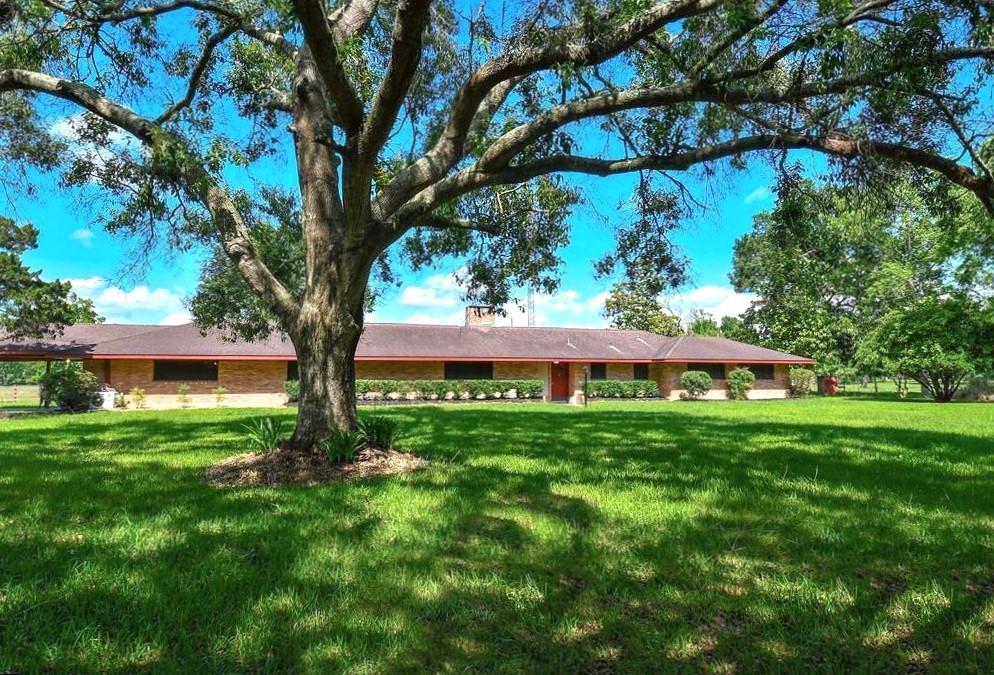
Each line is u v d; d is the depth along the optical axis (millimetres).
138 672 2828
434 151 8086
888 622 3404
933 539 4891
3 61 8672
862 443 11086
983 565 4324
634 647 3121
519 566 4223
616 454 9508
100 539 4723
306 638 3133
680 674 2875
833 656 3051
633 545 4691
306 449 8016
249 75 10148
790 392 38469
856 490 6746
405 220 8125
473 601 3635
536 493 6516
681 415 18641
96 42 9523
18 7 8453
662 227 9867
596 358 34062
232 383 28297
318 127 8375
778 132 7461
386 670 2854
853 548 4660
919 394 40344
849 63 6609
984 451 10047
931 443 11078
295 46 9609
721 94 7102
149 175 9195
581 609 3547
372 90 9875
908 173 8031
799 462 8766
